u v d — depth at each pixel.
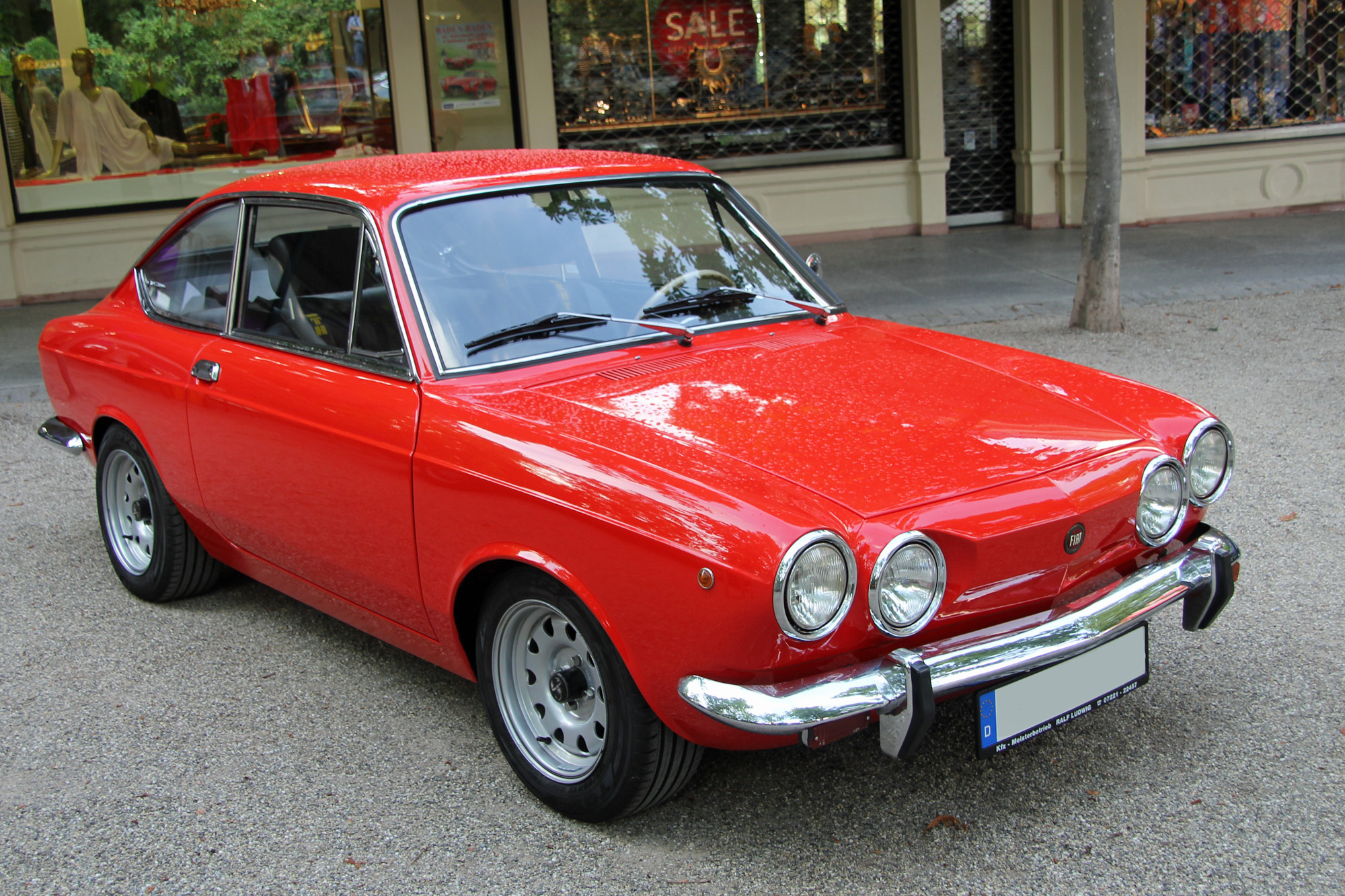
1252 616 3.78
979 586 2.47
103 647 3.91
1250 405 6.07
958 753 3.06
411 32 11.06
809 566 2.23
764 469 2.49
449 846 2.73
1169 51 12.31
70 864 2.71
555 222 3.38
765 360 3.17
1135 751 3.03
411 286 3.06
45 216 10.73
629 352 3.19
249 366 3.47
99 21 10.54
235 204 3.72
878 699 2.30
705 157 12.18
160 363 3.82
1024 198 12.56
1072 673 2.64
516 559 2.67
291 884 2.61
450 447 2.81
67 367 4.33
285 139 11.14
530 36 11.29
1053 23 12.07
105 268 10.77
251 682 3.62
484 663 2.92
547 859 2.67
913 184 12.42
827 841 2.70
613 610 2.48
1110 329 7.87
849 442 2.64
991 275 10.05
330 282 3.26
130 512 4.34
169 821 2.88
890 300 9.23
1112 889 2.48
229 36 10.84
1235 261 10.14
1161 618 3.82
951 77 12.48
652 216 3.59
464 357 3.02
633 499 2.43
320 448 3.18
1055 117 12.31
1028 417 2.87
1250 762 2.95
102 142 10.73
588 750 2.79
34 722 3.39
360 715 3.39
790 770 3.02
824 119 12.36
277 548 3.54
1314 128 12.62
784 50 12.13
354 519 3.13
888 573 2.31
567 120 11.85
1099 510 2.59
